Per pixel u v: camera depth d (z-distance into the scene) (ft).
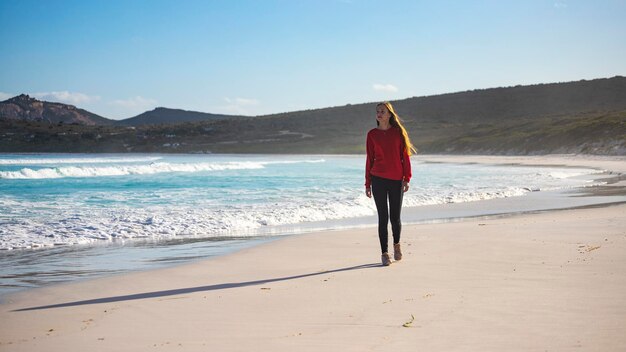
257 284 17.85
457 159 179.22
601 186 65.87
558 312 12.74
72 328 13.23
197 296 16.35
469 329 11.71
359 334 11.73
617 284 15.43
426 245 24.56
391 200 21.13
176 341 11.75
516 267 18.57
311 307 14.34
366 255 23.27
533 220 34.14
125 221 37.11
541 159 161.68
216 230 34.14
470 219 37.24
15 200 51.52
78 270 22.06
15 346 11.80
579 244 22.79
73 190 63.52
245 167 129.29
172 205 46.93
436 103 456.04
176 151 369.91
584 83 426.51
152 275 20.26
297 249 25.27
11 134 381.40
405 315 13.10
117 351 11.20
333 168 123.34
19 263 23.75
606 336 10.84
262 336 11.90
